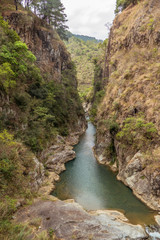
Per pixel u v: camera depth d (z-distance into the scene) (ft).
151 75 76.28
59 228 35.19
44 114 82.69
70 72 169.17
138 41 102.17
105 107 108.06
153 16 98.94
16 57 68.33
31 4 147.64
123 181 65.57
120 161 73.05
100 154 91.76
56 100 116.57
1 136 51.06
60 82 141.18
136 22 110.93
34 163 59.36
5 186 43.83
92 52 457.27
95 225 37.73
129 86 85.30
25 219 37.78
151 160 56.03
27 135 69.62
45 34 130.62
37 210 41.63
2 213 36.45
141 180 56.85
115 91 98.53
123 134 72.23
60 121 114.62
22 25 107.34
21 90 77.46
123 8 173.47
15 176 48.01
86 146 117.91
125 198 55.57
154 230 40.09
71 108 142.82
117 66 119.44
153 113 64.13
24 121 69.67
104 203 53.52
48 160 78.33
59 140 98.58
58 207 43.37
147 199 52.16
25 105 73.67
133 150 66.39
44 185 61.46
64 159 86.89
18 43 68.69
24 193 47.29
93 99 227.81
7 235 29.40
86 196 57.98
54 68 136.15
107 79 153.07
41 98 93.35
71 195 58.59
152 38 90.07
